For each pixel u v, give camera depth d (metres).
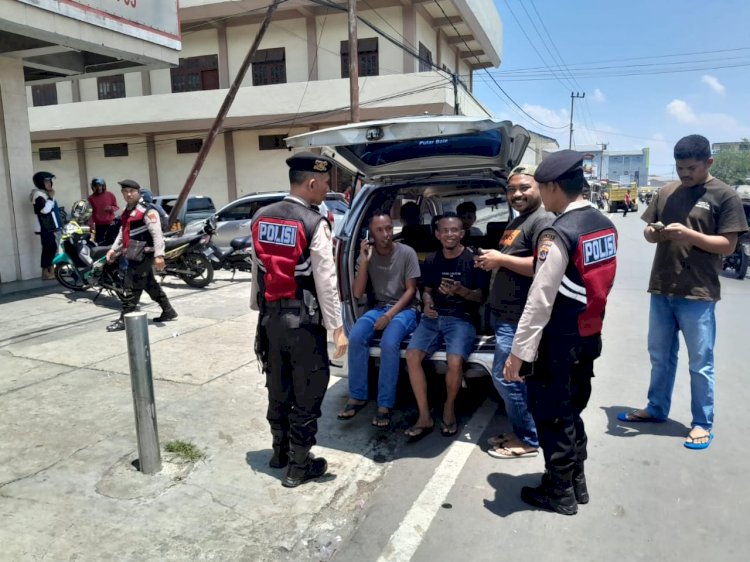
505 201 5.09
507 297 3.40
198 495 3.14
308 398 3.15
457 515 2.96
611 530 2.81
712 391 3.62
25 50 8.54
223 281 9.81
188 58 23.05
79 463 3.46
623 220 30.03
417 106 19.31
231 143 23.05
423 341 3.85
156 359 5.43
